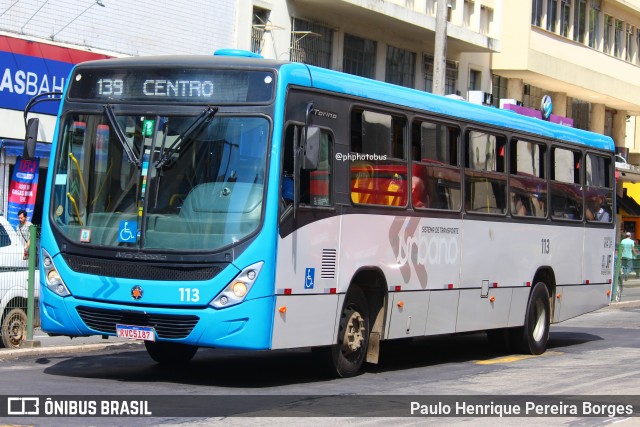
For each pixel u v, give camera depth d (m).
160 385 12.05
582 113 51.09
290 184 11.69
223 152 11.52
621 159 50.16
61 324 11.91
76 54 23.50
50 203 12.14
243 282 11.22
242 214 11.34
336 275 12.48
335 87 12.51
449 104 15.12
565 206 18.50
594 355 17.59
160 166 11.57
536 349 17.55
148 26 25.52
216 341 11.27
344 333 12.95
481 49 39.72
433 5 37.72
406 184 13.92
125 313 11.55
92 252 11.70
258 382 12.62
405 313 13.91
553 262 18.03
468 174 15.45
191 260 11.30
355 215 12.80
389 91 13.70
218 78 11.70
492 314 16.17
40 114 22.80
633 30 55.47
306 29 31.72
